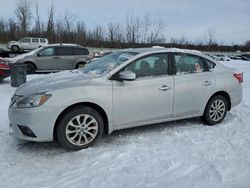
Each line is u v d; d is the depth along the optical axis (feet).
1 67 37.04
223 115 20.40
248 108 24.81
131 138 17.38
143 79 17.17
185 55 18.93
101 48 167.84
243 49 269.23
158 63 17.87
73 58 54.29
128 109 16.71
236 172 13.19
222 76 20.12
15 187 12.01
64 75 17.79
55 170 13.51
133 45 176.35
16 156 14.97
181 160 14.42
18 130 15.38
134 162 14.25
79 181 12.51
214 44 243.81
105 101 16.01
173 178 12.72
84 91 15.56
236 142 16.75
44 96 14.93
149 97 17.20
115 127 16.65
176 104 18.22
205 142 16.75
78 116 15.55
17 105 15.26
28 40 119.65
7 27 175.52
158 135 17.87
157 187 11.98
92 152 15.43
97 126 16.07
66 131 15.35
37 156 14.99
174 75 18.22
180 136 17.70
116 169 13.56
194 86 18.75
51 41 171.53
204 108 19.47
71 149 15.61
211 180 12.51
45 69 52.70
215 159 14.52
